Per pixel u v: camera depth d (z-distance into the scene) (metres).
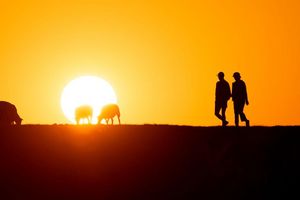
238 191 59.81
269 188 59.91
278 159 63.91
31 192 60.31
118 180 62.47
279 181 60.81
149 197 59.59
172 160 65.19
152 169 63.97
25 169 64.12
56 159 66.06
